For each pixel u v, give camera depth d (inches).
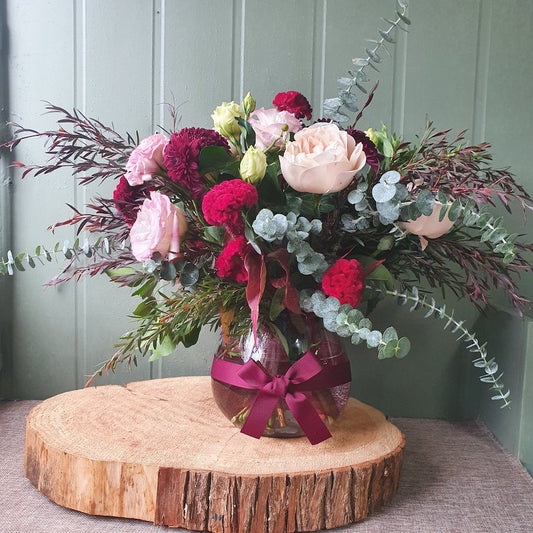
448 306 58.8
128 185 42.3
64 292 60.1
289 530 38.7
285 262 39.1
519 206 57.3
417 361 59.6
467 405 59.8
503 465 48.9
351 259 42.9
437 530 39.5
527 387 48.3
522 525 40.2
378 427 47.4
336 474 39.1
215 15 57.5
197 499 38.4
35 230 59.4
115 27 57.7
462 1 57.0
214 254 42.3
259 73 57.7
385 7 57.1
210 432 45.3
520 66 57.3
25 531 38.2
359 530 39.4
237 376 43.6
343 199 40.9
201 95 58.1
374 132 45.9
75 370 60.7
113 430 44.8
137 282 44.7
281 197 41.1
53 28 57.9
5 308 60.3
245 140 43.6
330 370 43.9
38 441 42.6
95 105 58.2
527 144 57.7
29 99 58.3
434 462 49.3
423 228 40.1
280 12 57.3
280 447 42.9
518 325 49.5
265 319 42.7
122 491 39.3
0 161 58.7
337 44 57.4
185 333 45.2
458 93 57.5
